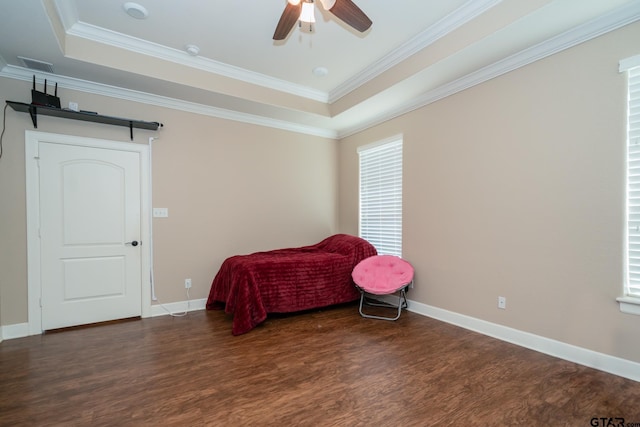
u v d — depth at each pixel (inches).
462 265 122.9
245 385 79.5
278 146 176.1
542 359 93.1
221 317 137.3
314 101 161.5
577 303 90.5
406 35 110.0
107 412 68.4
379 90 132.8
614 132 83.7
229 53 122.9
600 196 86.2
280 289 133.4
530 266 101.3
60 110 113.1
